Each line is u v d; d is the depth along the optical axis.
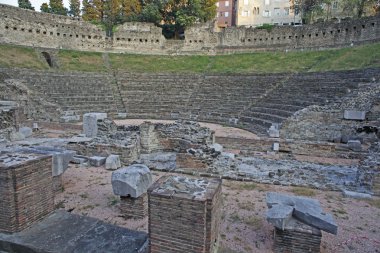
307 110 23.33
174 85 42.91
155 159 15.38
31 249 5.96
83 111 33.62
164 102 38.88
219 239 6.86
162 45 59.75
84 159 14.19
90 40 55.66
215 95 38.78
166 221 5.46
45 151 10.12
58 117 30.11
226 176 12.27
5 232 6.39
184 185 5.98
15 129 19.97
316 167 14.67
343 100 23.09
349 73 30.81
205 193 5.53
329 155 17.80
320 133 22.91
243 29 57.25
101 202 9.34
